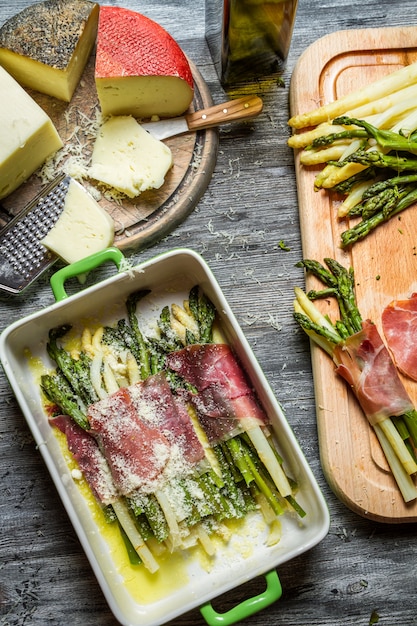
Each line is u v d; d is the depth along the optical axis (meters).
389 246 1.11
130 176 1.09
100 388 1.05
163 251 1.13
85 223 1.08
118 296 1.08
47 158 1.12
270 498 1.04
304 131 1.13
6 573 1.07
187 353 1.06
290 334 1.12
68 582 1.07
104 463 1.04
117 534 1.06
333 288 1.09
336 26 1.18
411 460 1.05
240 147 1.15
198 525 1.04
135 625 0.96
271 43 1.10
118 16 1.08
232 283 1.13
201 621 1.07
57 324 1.07
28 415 0.98
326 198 1.12
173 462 1.03
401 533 1.09
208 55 1.17
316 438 1.10
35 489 1.08
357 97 1.10
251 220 1.14
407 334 1.09
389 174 1.11
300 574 1.09
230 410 1.03
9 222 1.09
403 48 1.14
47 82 1.11
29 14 1.09
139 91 1.10
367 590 1.08
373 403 1.05
